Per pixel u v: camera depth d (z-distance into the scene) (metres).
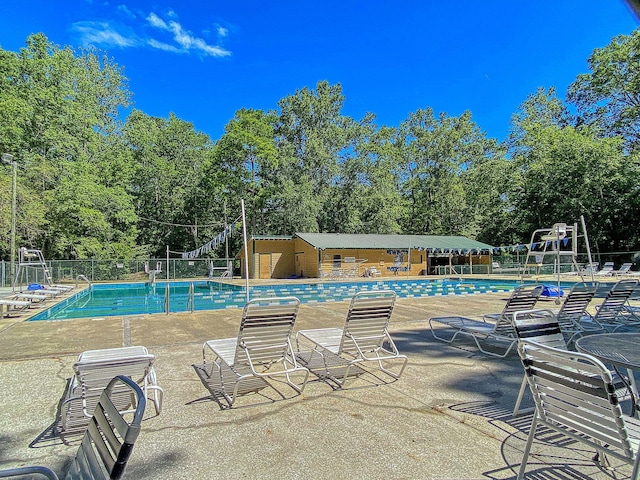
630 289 6.43
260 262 26.95
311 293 17.12
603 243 25.84
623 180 22.67
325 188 33.09
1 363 5.03
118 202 25.03
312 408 3.54
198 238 33.50
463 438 2.93
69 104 24.39
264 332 3.81
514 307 5.41
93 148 25.62
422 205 35.78
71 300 14.96
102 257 24.30
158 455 2.70
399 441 2.89
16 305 10.56
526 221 28.33
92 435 1.46
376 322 4.36
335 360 4.82
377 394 3.88
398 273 26.94
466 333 5.72
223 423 3.23
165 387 4.10
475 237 32.94
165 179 31.53
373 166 33.41
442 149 33.75
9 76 22.58
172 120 33.16
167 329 7.25
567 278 19.50
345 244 25.33
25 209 19.47
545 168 25.77
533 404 3.55
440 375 4.46
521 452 2.71
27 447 2.83
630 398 2.84
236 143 30.03
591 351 2.67
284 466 2.55
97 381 2.92
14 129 20.94
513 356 5.23
